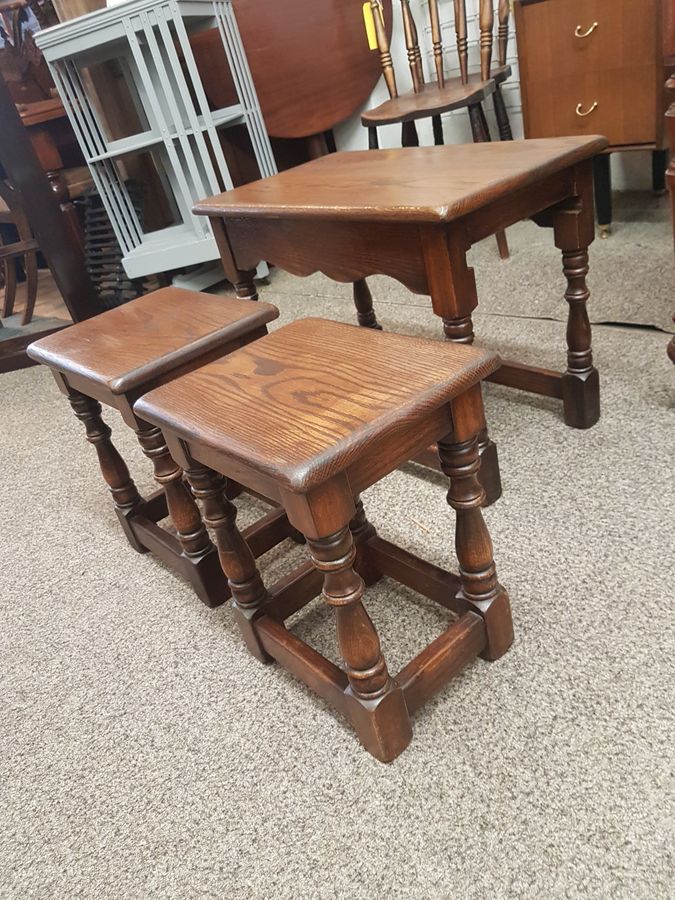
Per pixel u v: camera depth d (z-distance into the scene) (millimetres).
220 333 1026
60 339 1155
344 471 658
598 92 1938
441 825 743
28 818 859
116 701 1001
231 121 2402
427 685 835
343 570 701
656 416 1327
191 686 1000
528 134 2133
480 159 1151
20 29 2619
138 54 2078
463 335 1040
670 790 726
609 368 1510
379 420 662
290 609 1005
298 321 968
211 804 824
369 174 1236
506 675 896
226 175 2316
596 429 1334
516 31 1995
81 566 1324
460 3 1988
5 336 2557
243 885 730
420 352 788
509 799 752
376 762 829
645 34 1798
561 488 1204
